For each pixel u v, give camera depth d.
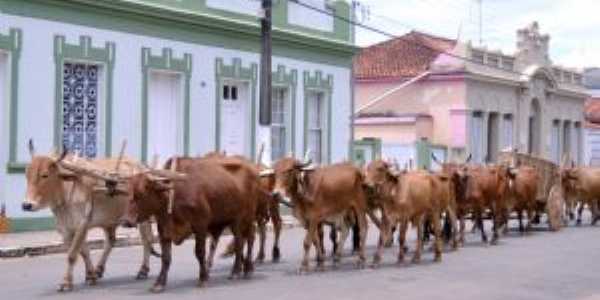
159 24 24.33
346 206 16.16
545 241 22.84
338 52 31.73
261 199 16.39
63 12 21.69
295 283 14.59
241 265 15.06
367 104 42.75
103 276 15.06
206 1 25.89
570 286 15.04
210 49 26.16
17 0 20.58
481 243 22.16
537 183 25.22
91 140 22.67
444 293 13.92
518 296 13.86
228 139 27.11
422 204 17.39
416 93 41.56
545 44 47.19
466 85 40.16
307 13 30.23
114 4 22.75
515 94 44.41
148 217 13.29
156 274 15.44
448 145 40.19
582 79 51.94
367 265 17.11
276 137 29.20
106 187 13.59
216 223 14.42
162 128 24.84
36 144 21.17
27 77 20.94
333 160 31.64
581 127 52.12
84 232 13.62
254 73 27.86
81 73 22.42
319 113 31.30
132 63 23.59
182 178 13.43
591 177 28.69
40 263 16.98
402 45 44.53
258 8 27.94
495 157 42.53
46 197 13.24
